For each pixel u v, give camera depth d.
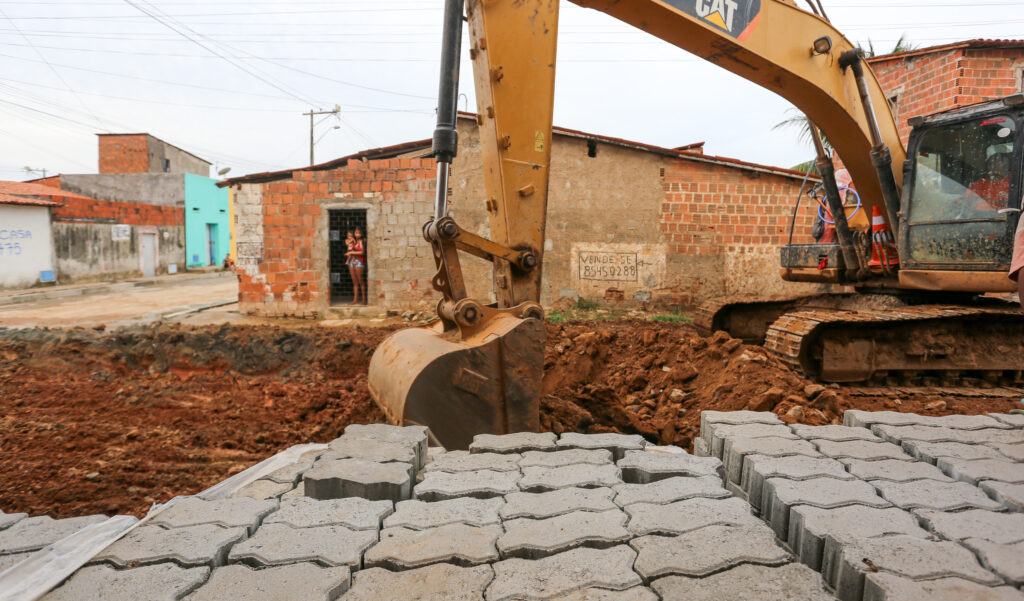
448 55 4.35
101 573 1.78
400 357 4.54
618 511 2.12
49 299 16.78
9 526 2.17
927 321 7.00
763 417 3.09
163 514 2.14
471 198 12.60
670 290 13.12
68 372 7.64
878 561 1.67
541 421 4.98
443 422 3.96
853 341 6.87
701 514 2.06
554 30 4.71
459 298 4.52
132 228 26.05
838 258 7.96
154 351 8.67
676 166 13.00
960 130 6.42
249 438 5.09
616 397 5.72
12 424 5.34
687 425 5.44
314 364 8.31
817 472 2.33
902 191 6.86
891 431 2.86
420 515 2.15
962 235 6.44
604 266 13.06
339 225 12.88
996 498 2.16
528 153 4.69
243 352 8.62
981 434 2.81
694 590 1.61
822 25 6.03
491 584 1.70
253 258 12.75
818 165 7.55
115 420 5.64
